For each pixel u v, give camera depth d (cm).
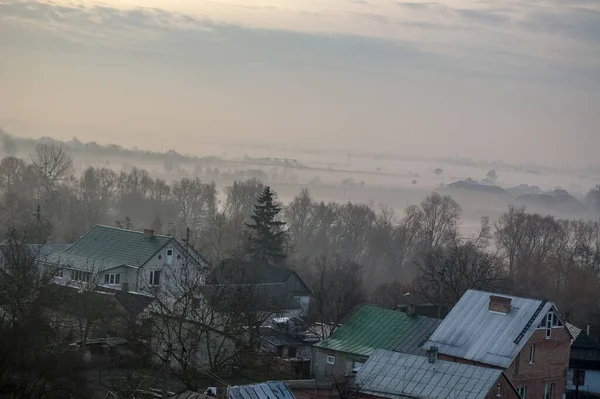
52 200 17100
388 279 16412
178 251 10644
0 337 5597
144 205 19212
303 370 8019
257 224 13025
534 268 15650
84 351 7538
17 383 5866
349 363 7725
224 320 7619
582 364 8719
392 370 6194
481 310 7350
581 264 16238
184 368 6253
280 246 13212
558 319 7288
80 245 10894
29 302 6106
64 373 5962
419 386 5984
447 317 7388
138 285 10075
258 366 7844
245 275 10150
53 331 6744
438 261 13000
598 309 13312
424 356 6438
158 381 7031
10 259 8094
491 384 5862
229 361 7644
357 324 8144
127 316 8162
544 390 7194
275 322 9550
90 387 6469
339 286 11650
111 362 7350
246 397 5181
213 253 14425
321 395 6394
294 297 10906
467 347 7038
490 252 17800
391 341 7806
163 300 8094
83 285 9394
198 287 8200
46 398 5731
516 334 7006
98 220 17762
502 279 11594
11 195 16662
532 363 7069
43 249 10962
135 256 10406
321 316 9769
